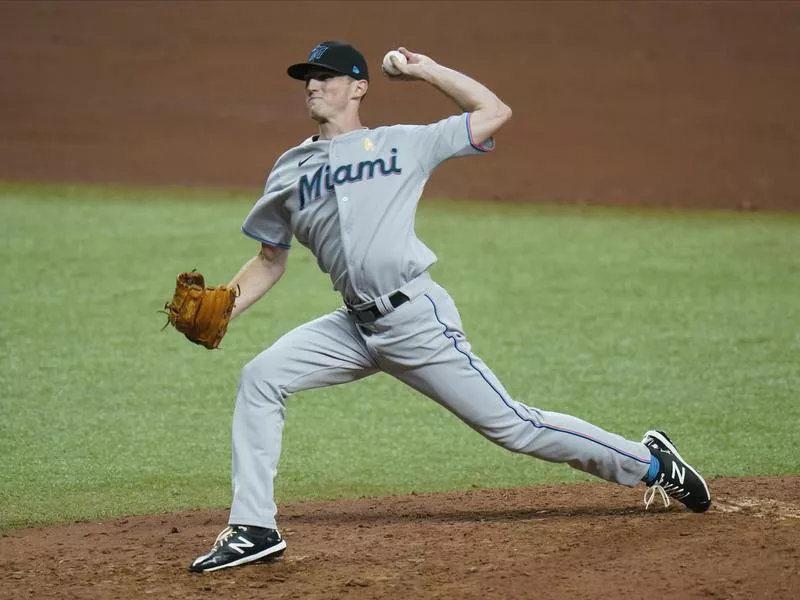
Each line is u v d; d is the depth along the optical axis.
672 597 13.70
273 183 16.16
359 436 24.56
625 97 69.56
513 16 78.81
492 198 55.59
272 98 70.00
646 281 38.66
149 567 15.61
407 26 77.50
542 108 68.06
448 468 22.58
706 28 77.19
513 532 16.55
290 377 15.86
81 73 72.25
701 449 23.08
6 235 43.94
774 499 18.06
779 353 30.36
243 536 15.36
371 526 17.47
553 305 35.44
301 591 14.57
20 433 24.16
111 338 31.36
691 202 54.97
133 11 79.56
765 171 59.69
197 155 61.94
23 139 63.34
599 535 16.17
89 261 40.06
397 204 15.44
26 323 32.56
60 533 17.81
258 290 16.92
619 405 26.11
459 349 15.73
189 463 22.52
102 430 24.44
